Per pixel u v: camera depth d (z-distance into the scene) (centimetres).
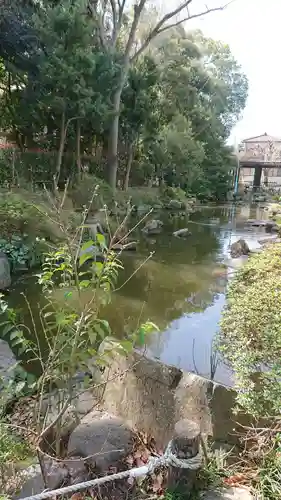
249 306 316
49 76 998
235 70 2550
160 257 788
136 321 456
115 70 1147
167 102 1759
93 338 185
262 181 3603
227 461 197
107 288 192
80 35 1016
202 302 529
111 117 1205
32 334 382
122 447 215
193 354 365
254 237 1048
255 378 219
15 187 956
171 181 1769
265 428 193
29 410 242
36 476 187
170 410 223
